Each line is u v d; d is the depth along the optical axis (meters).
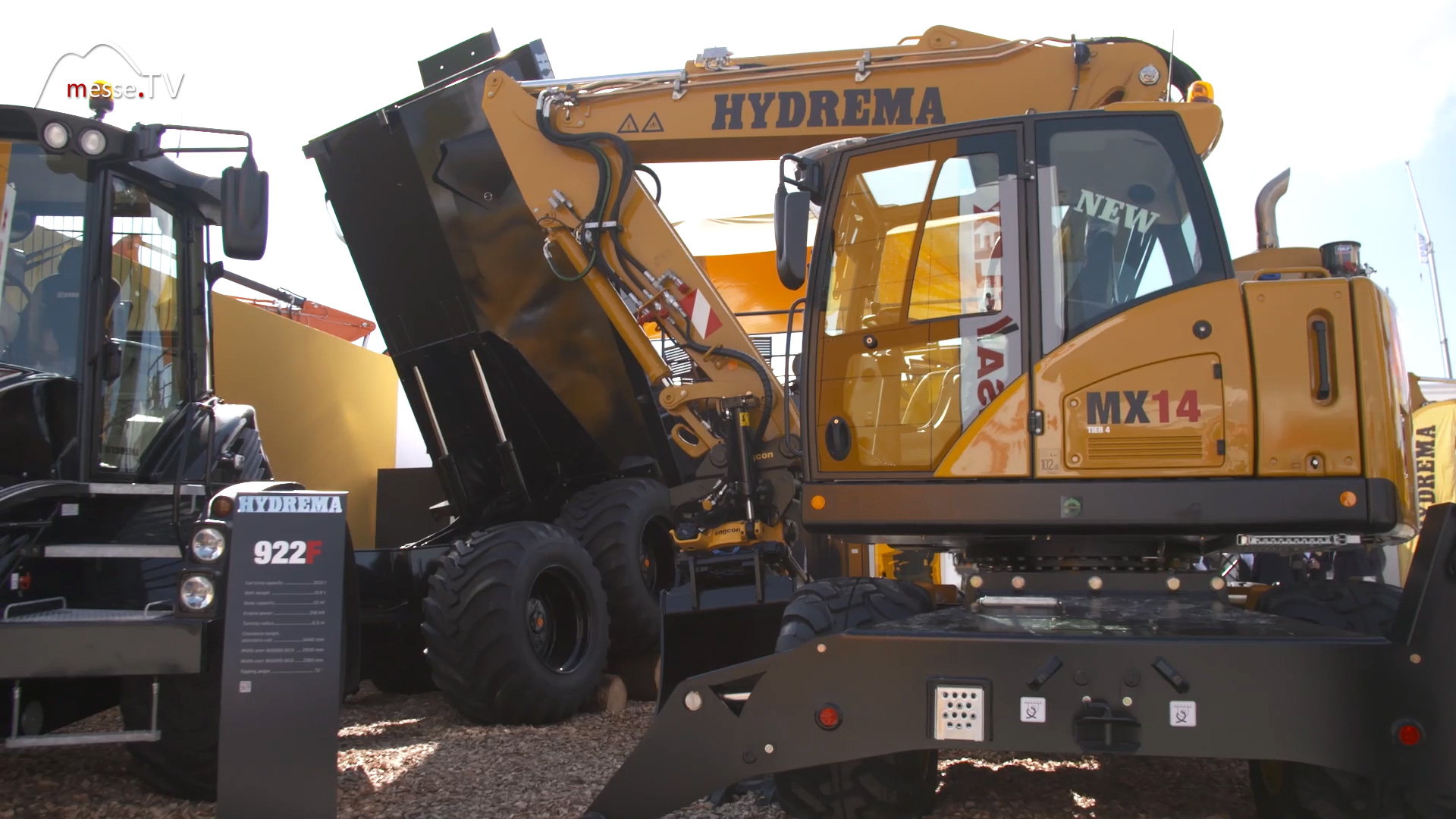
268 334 9.28
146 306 4.86
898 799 3.48
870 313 4.02
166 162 4.91
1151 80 4.88
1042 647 3.13
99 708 4.50
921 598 3.85
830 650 3.29
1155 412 3.60
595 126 5.55
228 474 5.08
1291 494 3.47
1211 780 4.44
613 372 6.69
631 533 6.60
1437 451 10.39
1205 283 3.67
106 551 4.13
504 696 5.56
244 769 3.54
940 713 3.16
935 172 4.00
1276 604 3.72
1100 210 3.81
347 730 5.67
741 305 9.81
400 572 6.25
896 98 5.17
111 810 4.00
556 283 6.41
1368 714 2.97
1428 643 2.97
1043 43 5.02
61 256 4.51
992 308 3.83
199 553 3.82
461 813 3.91
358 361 11.02
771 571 5.32
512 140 5.67
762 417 5.41
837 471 4.00
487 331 6.42
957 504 3.72
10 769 4.59
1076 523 3.60
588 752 4.98
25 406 4.28
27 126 4.47
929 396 3.89
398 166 6.20
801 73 5.29
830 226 4.12
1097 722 3.07
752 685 3.45
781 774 3.54
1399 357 3.75
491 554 5.66
